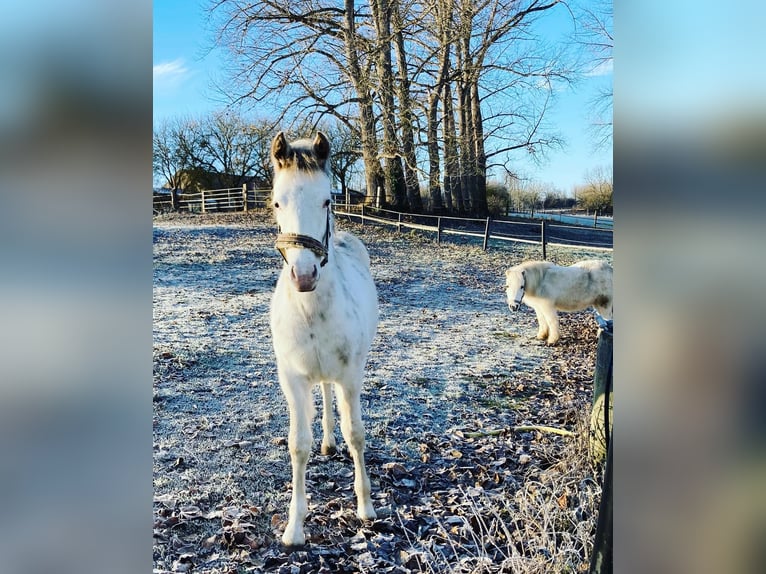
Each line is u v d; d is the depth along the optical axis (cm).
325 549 231
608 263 490
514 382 408
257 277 590
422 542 222
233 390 379
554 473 269
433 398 380
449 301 571
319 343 223
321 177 203
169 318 485
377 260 667
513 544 207
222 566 221
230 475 288
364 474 249
